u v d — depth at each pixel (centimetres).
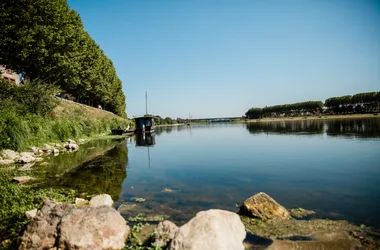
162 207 699
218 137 3328
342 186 872
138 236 522
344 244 477
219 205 713
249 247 468
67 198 748
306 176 1028
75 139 2398
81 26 3831
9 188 780
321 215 620
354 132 2966
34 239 452
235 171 1164
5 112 1544
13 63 2522
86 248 438
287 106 12912
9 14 2256
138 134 4328
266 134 3438
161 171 1195
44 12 2505
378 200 721
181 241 416
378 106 8625
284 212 622
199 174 1121
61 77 3097
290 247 468
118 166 1311
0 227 536
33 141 1705
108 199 700
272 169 1185
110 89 5784
